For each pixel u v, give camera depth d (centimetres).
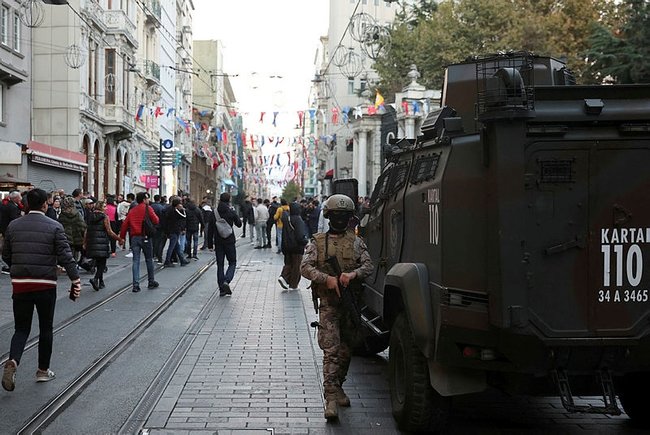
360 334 721
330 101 6769
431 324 541
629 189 493
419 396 569
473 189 509
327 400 632
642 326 493
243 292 1491
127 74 4000
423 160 610
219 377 773
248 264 2136
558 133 489
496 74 509
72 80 3306
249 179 12619
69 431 583
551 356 491
